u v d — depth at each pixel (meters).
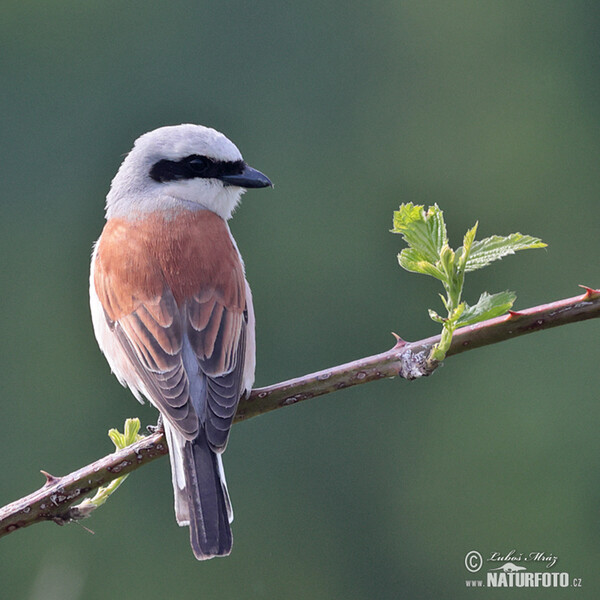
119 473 5.15
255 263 15.00
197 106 15.00
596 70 16.94
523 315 4.80
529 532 13.98
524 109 16.38
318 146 15.43
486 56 16.41
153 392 5.62
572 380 14.49
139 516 12.58
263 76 15.24
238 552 12.75
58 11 14.94
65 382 13.93
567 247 16.03
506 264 15.05
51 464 13.79
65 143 14.68
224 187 6.70
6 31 14.75
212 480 5.19
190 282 5.97
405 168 15.81
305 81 15.36
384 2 15.73
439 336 4.95
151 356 5.75
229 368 5.69
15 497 13.65
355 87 15.68
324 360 14.62
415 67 15.98
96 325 6.30
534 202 16.14
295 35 15.28
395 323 14.66
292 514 12.82
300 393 5.34
